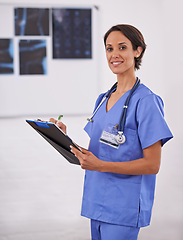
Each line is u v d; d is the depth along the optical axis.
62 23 5.11
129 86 1.59
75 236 2.82
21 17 5.07
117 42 1.51
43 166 4.35
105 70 5.20
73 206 3.39
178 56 4.95
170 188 3.78
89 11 5.11
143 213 1.55
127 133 1.52
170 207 3.34
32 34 5.11
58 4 5.08
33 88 5.19
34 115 5.23
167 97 5.06
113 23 5.10
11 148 4.73
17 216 3.16
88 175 1.66
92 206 1.60
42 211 3.27
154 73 5.07
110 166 1.43
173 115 5.02
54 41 5.14
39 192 3.69
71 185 3.89
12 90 5.16
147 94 1.51
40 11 5.08
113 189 1.55
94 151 1.62
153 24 5.05
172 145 4.83
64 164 4.46
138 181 1.53
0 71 5.12
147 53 5.04
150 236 2.79
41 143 4.96
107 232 1.56
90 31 5.14
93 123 1.67
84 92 5.24
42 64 5.16
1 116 5.18
